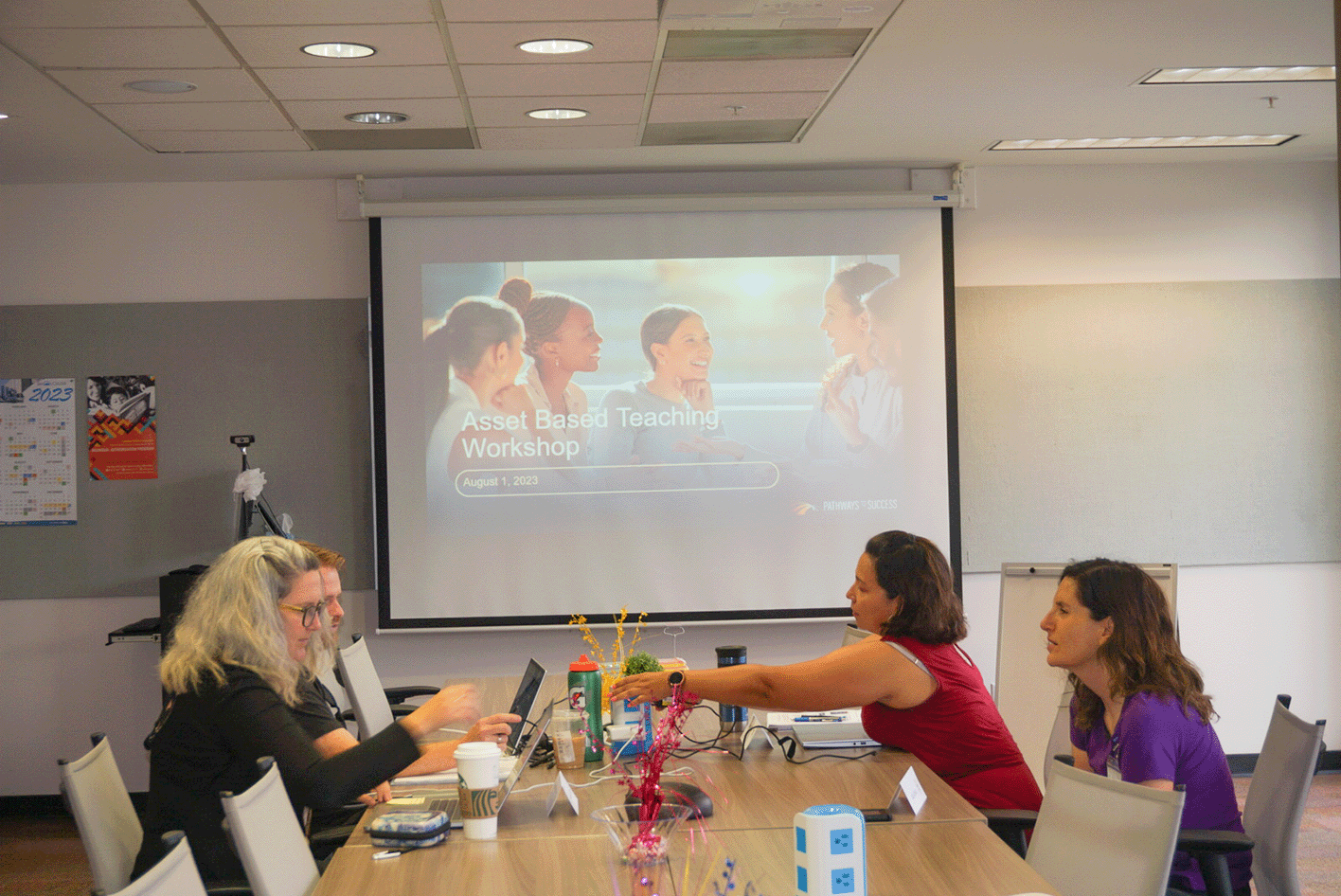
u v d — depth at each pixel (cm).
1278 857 259
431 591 572
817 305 586
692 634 590
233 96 443
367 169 561
